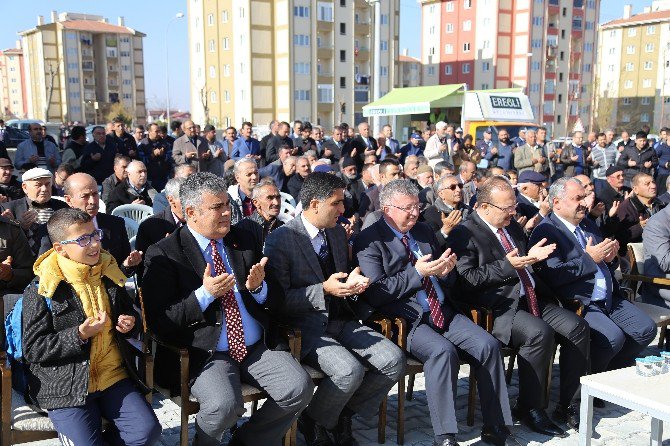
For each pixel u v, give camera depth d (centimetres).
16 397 325
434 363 380
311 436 382
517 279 421
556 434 407
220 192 340
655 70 6712
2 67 10925
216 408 317
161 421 418
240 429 357
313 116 5372
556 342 435
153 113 9738
